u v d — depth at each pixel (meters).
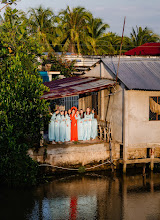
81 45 44.25
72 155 15.88
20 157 13.82
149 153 16.67
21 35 15.78
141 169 16.86
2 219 10.93
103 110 17.91
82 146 16.02
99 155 16.34
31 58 16.11
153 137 16.20
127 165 16.83
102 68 18.17
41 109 14.62
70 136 16.48
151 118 16.36
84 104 21.09
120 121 16.12
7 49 15.45
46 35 42.06
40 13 43.94
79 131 16.64
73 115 16.47
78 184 14.53
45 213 11.46
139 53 33.81
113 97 16.75
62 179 15.16
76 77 21.02
